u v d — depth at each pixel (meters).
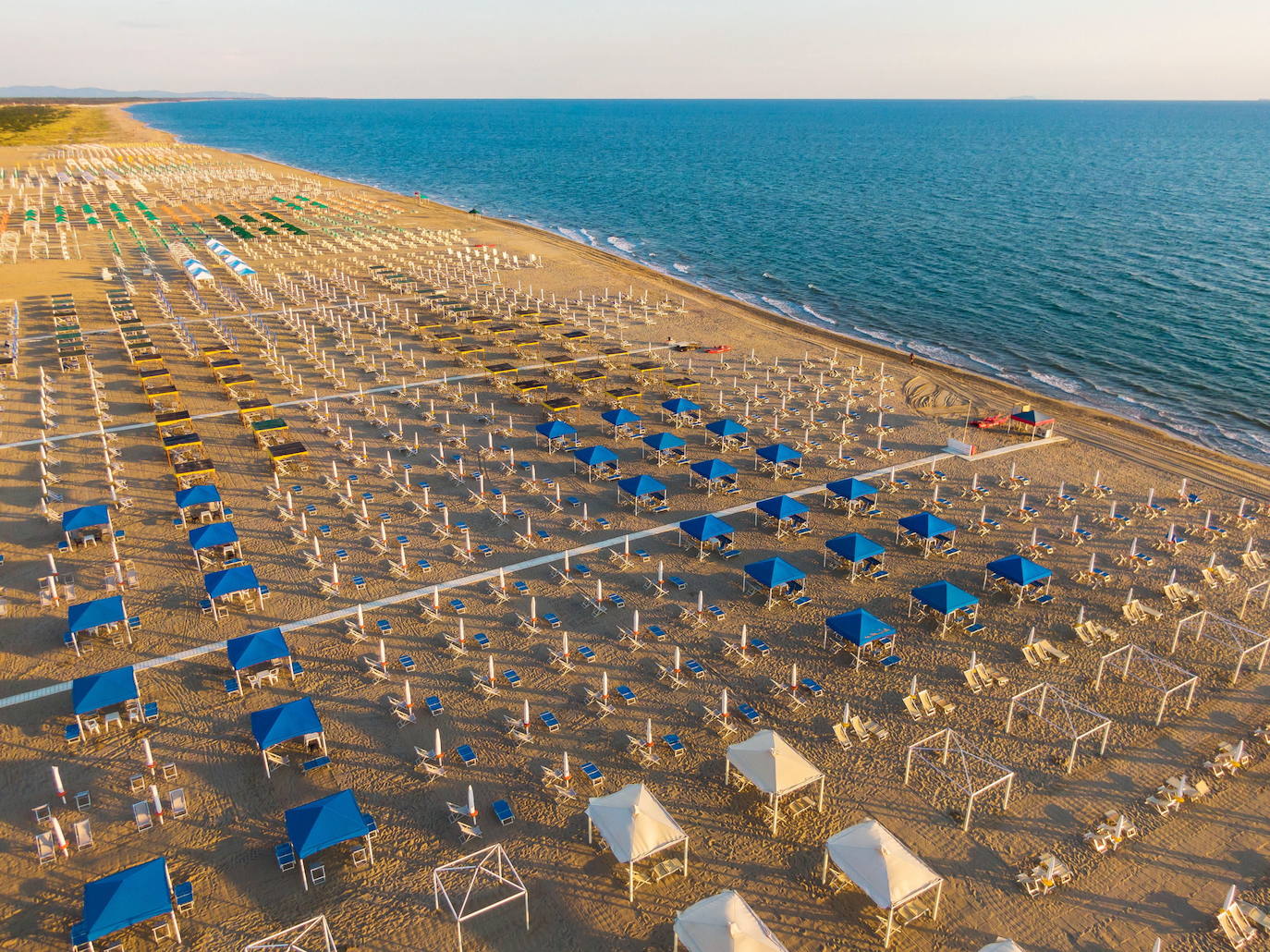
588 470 37.88
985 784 20.72
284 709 21.02
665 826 17.78
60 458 36.94
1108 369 55.41
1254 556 30.53
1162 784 20.77
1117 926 17.09
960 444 40.03
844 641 26.27
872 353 56.34
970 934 16.92
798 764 19.58
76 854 18.39
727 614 27.59
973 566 30.64
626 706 23.31
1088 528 33.34
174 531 31.64
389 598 27.97
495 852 18.56
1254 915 17.06
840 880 17.95
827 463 38.88
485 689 23.53
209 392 45.38
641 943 16.58
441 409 44.62
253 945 15.52
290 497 33.22
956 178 159.00
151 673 24.16
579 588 28.81
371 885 17.81
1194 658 25.45
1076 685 24.30
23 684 23.62
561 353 53.69
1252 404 49.28
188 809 19.62
